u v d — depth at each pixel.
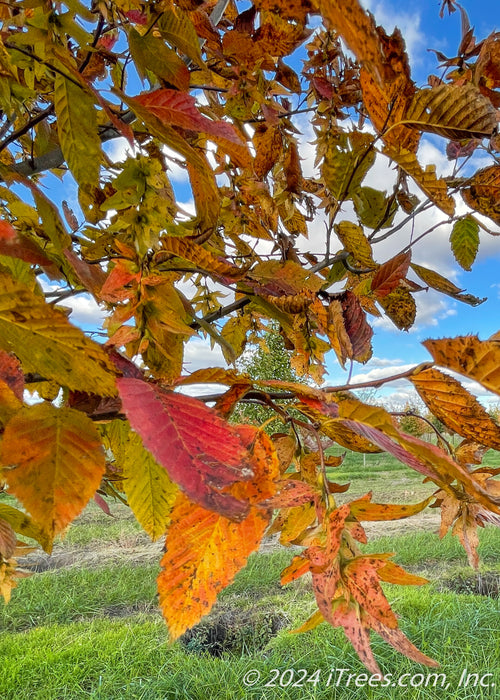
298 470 0.45
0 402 0.30
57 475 0.27
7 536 0.45
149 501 0.40
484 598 5.71
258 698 4.00
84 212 0.70
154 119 0.37
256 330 1.10
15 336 0.27
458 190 0.73
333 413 0.34
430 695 3.83
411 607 5.43
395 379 0.36
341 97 1.05
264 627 5.44
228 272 0.55
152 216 0.50
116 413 0.39
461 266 0.87
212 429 0.26
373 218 0.83
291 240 1.05
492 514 0.53
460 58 0.84
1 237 0.27
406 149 0.48
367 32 0.22
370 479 13.97
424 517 10.03
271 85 0.90
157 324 0.47
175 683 4.27
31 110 0.82
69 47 0.76
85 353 0.27
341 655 4.51
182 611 0.30
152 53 0.49
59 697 4.19
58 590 6.56
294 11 0.52
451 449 0.53
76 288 0.64
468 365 0.31
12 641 5.08
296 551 7.96
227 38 0.61
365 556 0.35
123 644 4.93
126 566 7.47
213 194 0.48
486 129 0.45
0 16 0.60
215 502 0.23
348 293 0.61
